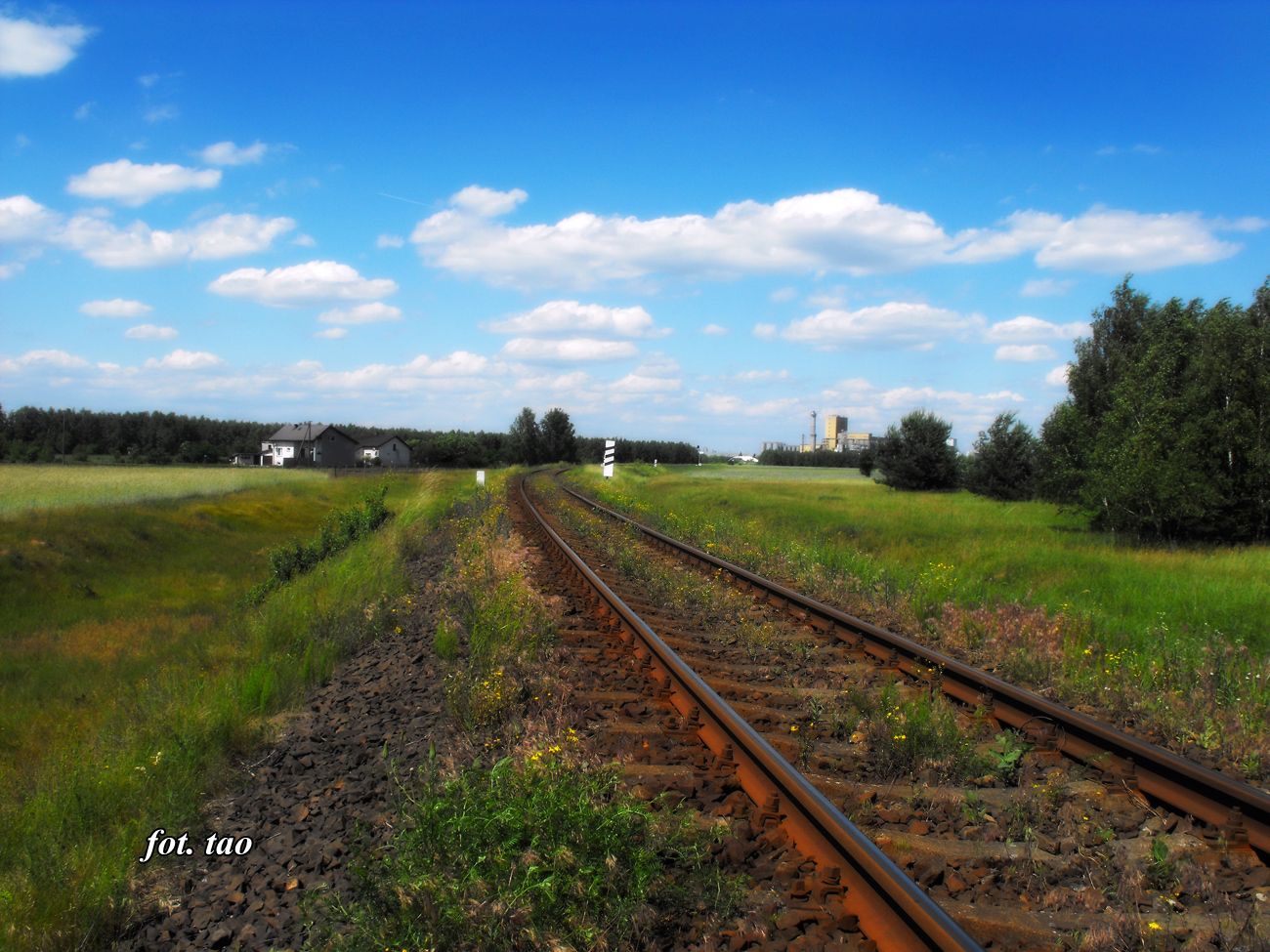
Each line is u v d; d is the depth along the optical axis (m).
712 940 3.80
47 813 6.25
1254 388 21.97
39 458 113.56
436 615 11.76
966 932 3.41
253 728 7.91
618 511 31.42
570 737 5.88
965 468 47.81
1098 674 8.42
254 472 68.31
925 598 12.65
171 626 20.39
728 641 10.16
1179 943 3.85
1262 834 4.80
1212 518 21.78
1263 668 8.64
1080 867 4.55
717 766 5.82
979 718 6.95
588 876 3.98
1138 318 32.50
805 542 20.95
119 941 4.64
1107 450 23.69
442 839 4.26
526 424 119.75
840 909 4.00
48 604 22.72
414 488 55.22
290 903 4.67
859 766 6.03
